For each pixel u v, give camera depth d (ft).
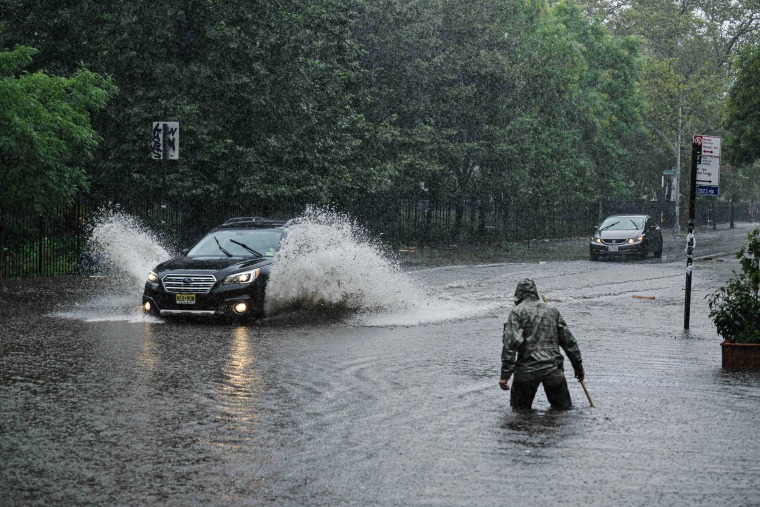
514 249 159.84
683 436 30.48
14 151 75.66
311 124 114.42
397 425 31.86
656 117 224.12
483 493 23.95
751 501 23.43
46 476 25.39
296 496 23.68
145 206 105.19
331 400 36.11
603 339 55.01
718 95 237.25
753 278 46.06
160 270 61.00
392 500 23.35
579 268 115.03
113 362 44.01
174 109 104.22
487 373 42.78
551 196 180.14
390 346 50.88
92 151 106.01
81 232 97.71
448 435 30.48
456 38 158.51
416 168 146.20
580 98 195.42
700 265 123.65
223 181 110.22
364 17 144.46
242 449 28.43
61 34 107.34
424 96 153.48
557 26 181.16
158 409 33.99
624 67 217.56
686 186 260.83
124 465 26.53
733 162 178.91
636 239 132.67
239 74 107.86
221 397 36.37
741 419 33.19
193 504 23.02
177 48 110.22
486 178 164.76
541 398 37.29
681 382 40.83
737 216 408.67
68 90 92.68
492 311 68.33
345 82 126.82
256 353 47.65
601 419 33.04
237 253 64.34
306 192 113.29
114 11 106.73
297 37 111.96
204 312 59.00
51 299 71.92
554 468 26.37
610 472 26.03
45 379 39.55
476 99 158.20
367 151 134.00
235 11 108.37
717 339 55.36
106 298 73.61
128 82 107.45
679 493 24.06
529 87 170.40
